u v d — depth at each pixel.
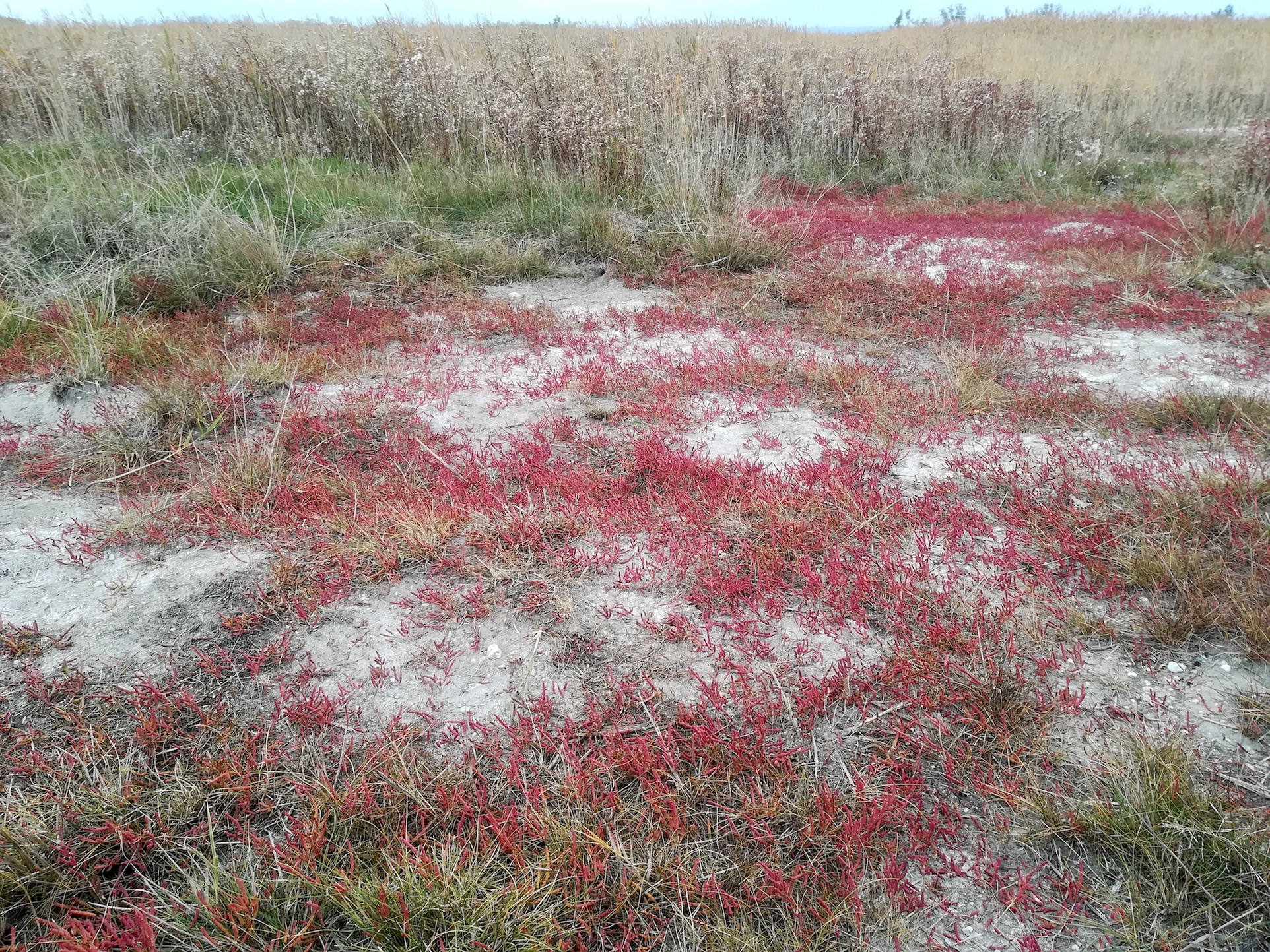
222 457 4.35
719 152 10.01
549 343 6.14
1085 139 12.84
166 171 8.74
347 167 9.78
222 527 3.73
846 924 2.07
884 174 12.10
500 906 2.06
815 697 2.74
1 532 3.74
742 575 3.39
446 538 3.67
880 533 3.64
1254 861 2.10
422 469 4.27
